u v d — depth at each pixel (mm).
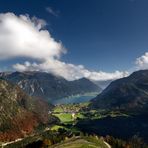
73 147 193750
